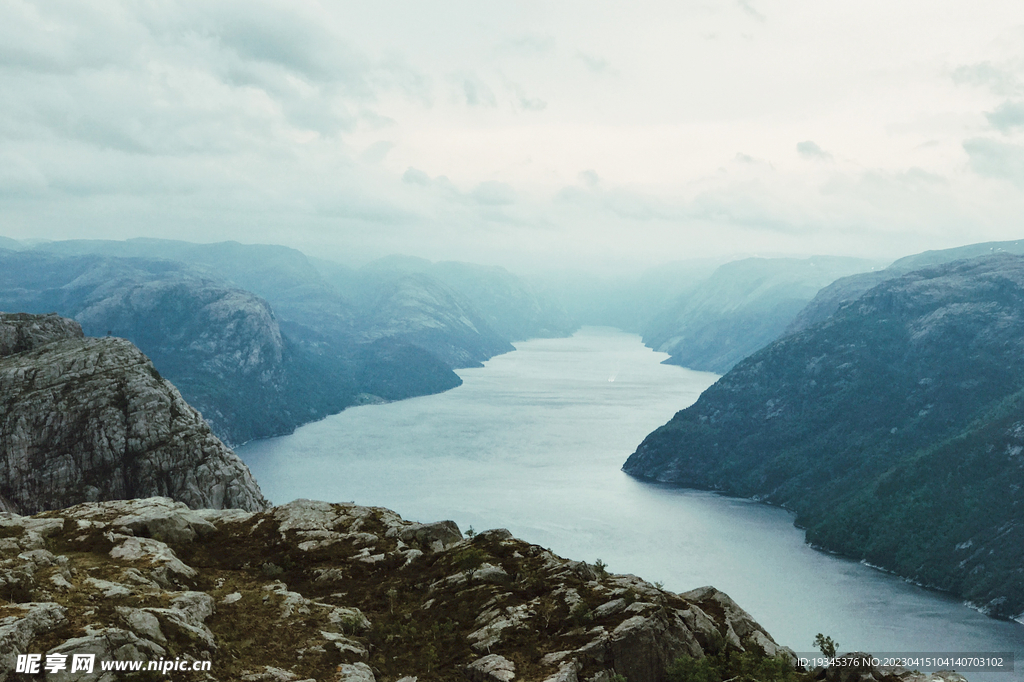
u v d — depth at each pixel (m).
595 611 63.09
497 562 74.62
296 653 58.84
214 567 77.44
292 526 87.12
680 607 66.00
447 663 59.69
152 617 56.56
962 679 57.78
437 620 66.69
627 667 57.38
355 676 55.66
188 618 59.91
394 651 62.41
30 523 79.12
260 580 73.81
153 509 85.75
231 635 59.97
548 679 54.34
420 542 83.44
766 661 60.00
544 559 74.44
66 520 81.19
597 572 73.88
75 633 52.16
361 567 77.25
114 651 51.56
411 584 73.75
